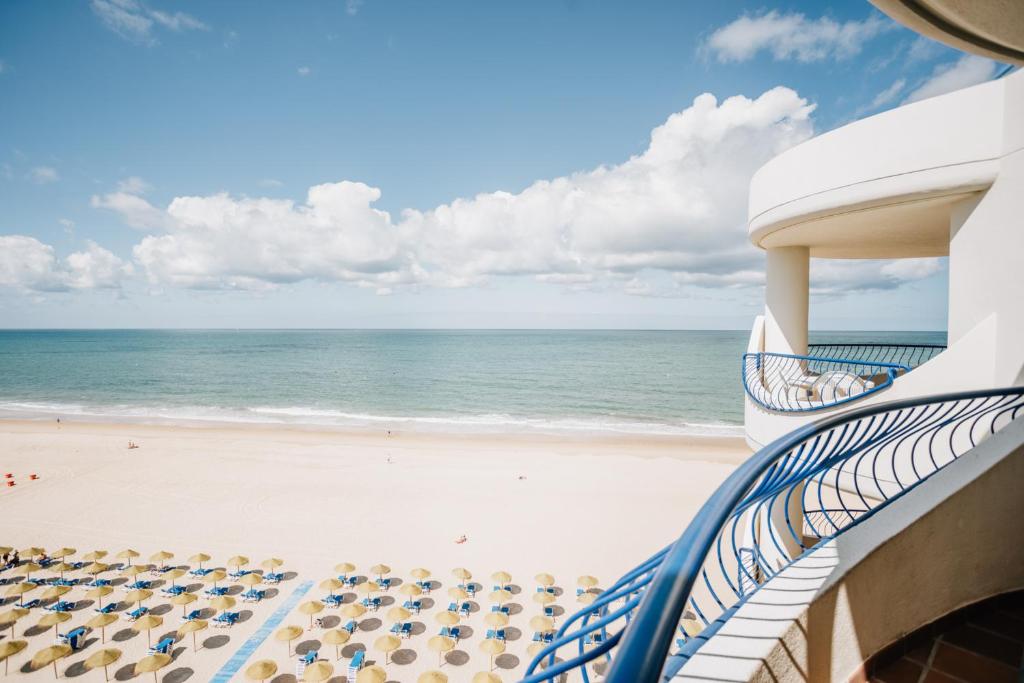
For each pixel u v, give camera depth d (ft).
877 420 21.84
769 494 8.86
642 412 181.68
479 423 157.58
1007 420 17.78
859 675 7.67
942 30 10.89
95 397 208.95
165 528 70.44
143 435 126.11
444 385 252.62
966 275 21.04
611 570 61.26
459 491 85.92
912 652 8.53
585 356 431.02
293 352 479.00
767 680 6.25
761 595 7.23
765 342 35.04
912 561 8.42
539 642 47.14
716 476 96.07
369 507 78.48
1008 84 19.07
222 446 114.83
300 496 82.58
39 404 189.57
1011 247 18.92
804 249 33.76
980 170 19.80
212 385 248.73
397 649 47.34
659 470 99.55
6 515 74.28
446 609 52.90
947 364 20.12
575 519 74.95
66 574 58.49
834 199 24.16
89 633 48.52
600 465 102.83
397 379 276.62
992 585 9.59
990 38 10.63
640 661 3.51
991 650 8.59
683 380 272.31
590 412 181.06
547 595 53.47
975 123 19.95
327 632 45.11
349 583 56.95
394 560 62.54
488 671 44.55
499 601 51.37
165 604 53.16
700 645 6.56
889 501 9.25
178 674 43.65
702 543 4.61
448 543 67.00
